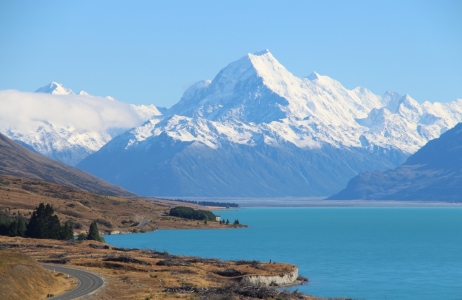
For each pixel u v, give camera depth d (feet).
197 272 604.08
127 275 555.28
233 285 508.94
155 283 522.47
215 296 463.01
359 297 593.01
